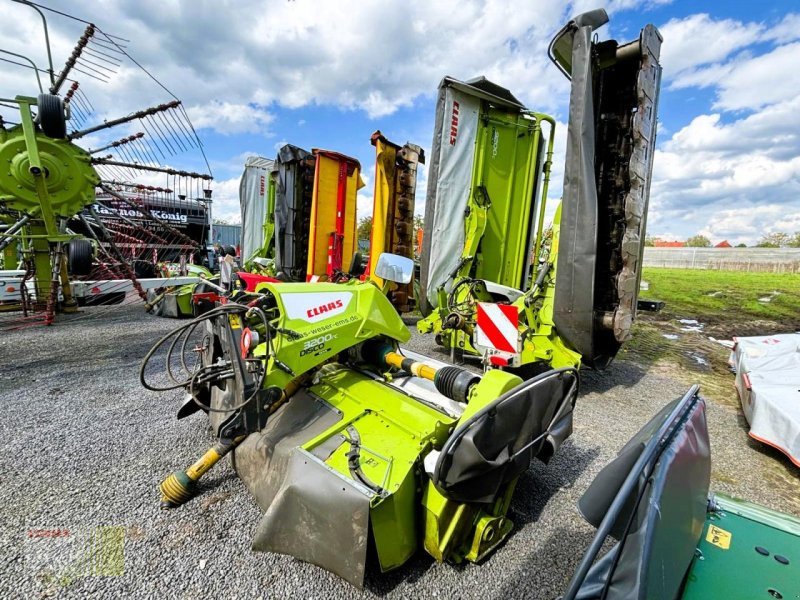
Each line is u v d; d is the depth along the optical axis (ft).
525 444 6.75
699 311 34.78
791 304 36.40
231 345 7.33
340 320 8.64
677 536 3.78
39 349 18.19
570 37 13.08
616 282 14.43
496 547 7.25
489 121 17.37
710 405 15.12
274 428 8.14
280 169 24.35
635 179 12.96
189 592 6.17
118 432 10.85
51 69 24.52
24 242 25.57
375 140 20.22
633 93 14.10
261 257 30.96
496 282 18.99
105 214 32.65
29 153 21.15
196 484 8.22
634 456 3.92
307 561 6.10
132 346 19.07
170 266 36.27
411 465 6.34
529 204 18.80
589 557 2.95
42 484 8.56
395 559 6.17
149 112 25.99
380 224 20.59
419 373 8.63
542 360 14.12
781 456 11.42
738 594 4.76
